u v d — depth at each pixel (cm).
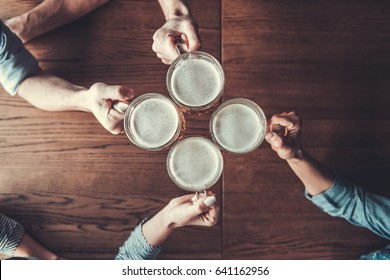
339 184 85
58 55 94
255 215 92
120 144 92
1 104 93
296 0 96
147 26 94
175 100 68
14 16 96
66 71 94
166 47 77
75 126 92
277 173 92
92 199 92
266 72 94
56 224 92
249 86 94
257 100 94
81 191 92
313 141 94
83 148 92
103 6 94
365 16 96
